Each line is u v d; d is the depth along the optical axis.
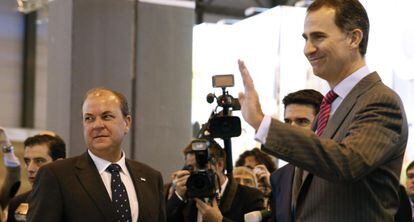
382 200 2.32
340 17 2.34
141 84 7.47
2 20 12.84
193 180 3.65
